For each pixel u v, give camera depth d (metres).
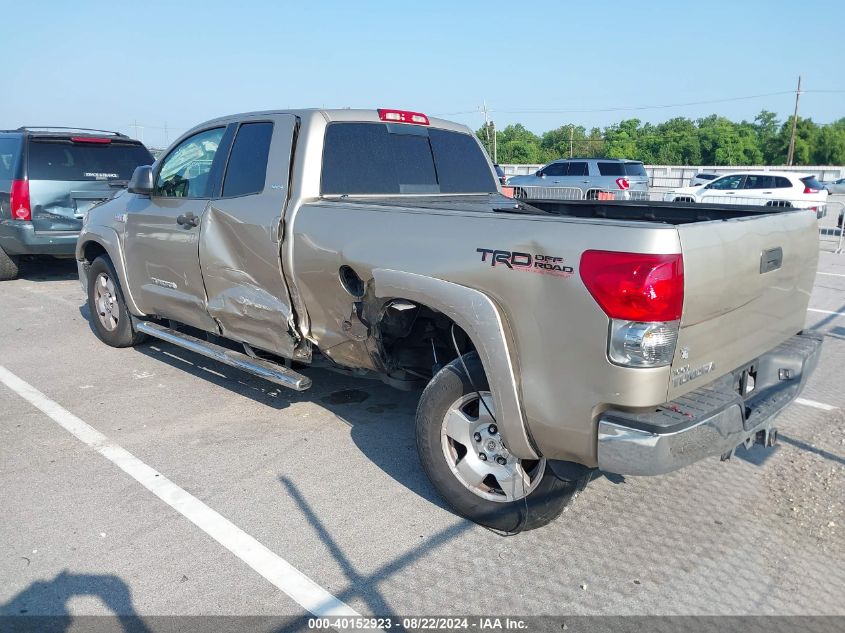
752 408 3.40
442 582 3.17
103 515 3.69
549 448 3.18
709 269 2.90
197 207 4.92
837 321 8.16
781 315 3.66
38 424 4.89
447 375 3.59
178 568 3.25
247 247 4.50
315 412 5.12
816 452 4.53
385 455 4.43
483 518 3.57
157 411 5.13
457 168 5.17
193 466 4.26
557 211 4.91
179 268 5.19
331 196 4.30
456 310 3.31
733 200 20.48
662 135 82.69
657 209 4.48
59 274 10.73
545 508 3.41
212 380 5.81
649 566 3.31
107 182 9.52
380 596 3.07
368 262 3.72
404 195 4.67
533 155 75.12
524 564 3.31
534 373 3.11
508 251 3.13
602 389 2.90
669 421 2.82
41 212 9.07
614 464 2.92
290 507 3.79
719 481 4.13
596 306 2.86
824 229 18.83
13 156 9.14
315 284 4.11
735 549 3.44
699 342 2.98
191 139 5.20
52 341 6.99
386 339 3.99
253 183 4.55
